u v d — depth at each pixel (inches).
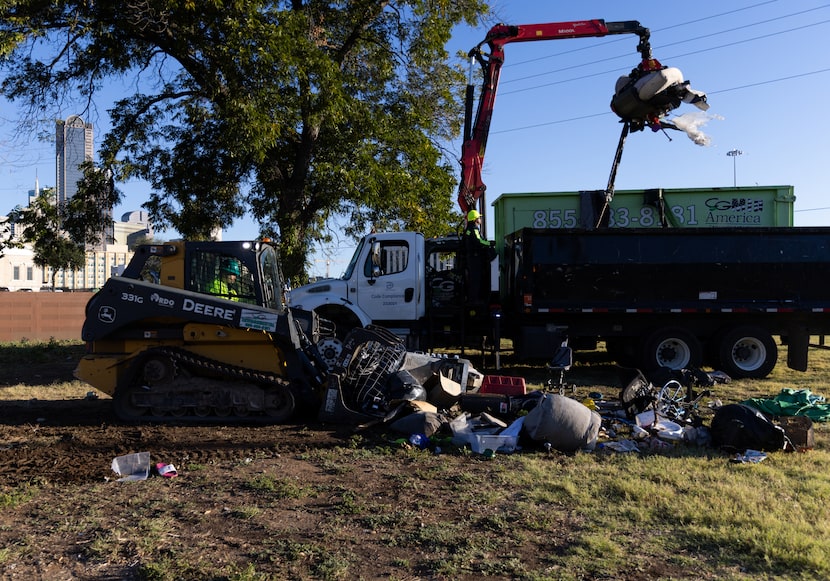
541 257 462.3
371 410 311.6
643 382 300.0
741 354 471.8
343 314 478.0
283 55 546.6
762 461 232.7
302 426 298.8
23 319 932.6
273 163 668.7
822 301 460.4
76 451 252.8
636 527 171.3
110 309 305.3
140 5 556.4
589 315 474.6
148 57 655.1
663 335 466.3
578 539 162.9
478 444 251.9
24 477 216.4
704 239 461.7
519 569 145.4
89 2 563.8
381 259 480.7
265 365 309.9
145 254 322.3
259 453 248.1
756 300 461.1
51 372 537.0
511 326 494.9
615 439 269.1
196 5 548.1
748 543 156.9
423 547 158.9
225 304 301.4
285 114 596.1
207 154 705.0
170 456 243.9
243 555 153.6
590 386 424.8
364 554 154.8
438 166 756.6
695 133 453.1
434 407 298.7
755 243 460.8
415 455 245.3
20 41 523.2
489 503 191.2
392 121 703.1
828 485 200.7
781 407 300.2
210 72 591.5
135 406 308.2
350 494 198.5
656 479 211.9
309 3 665.6
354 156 666.2
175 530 170.1
